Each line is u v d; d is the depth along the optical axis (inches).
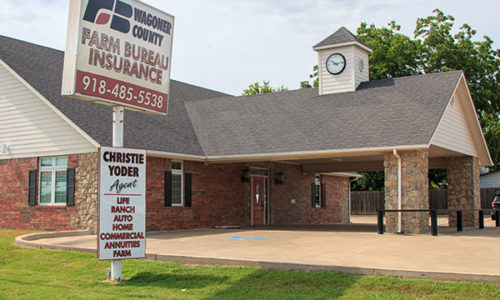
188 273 389.1
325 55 856.9
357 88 832.3
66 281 381.7
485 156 876.0
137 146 671.8
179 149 738.2
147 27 434.9
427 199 645.3
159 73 446.9
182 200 757.9
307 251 458.9
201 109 920.3
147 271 401.7
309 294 322.3
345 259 402.3
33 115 709.9
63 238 593.6
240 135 795.4
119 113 405.7
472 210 754.8
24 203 711.7
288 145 721.6
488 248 474.0
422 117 672.4
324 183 1130.7
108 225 376.5
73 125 650.8
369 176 1712.6
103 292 341.1
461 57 1384.1
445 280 331.0
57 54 826.8
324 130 730.8
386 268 350.9
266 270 381.7
